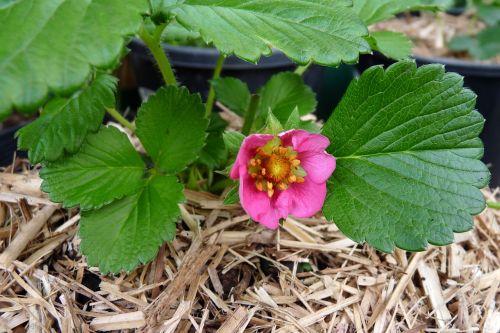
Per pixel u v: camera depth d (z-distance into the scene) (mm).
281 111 180
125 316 132
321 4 123
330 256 157
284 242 155
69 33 98
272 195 123
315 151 122
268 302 140
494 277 160
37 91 91
